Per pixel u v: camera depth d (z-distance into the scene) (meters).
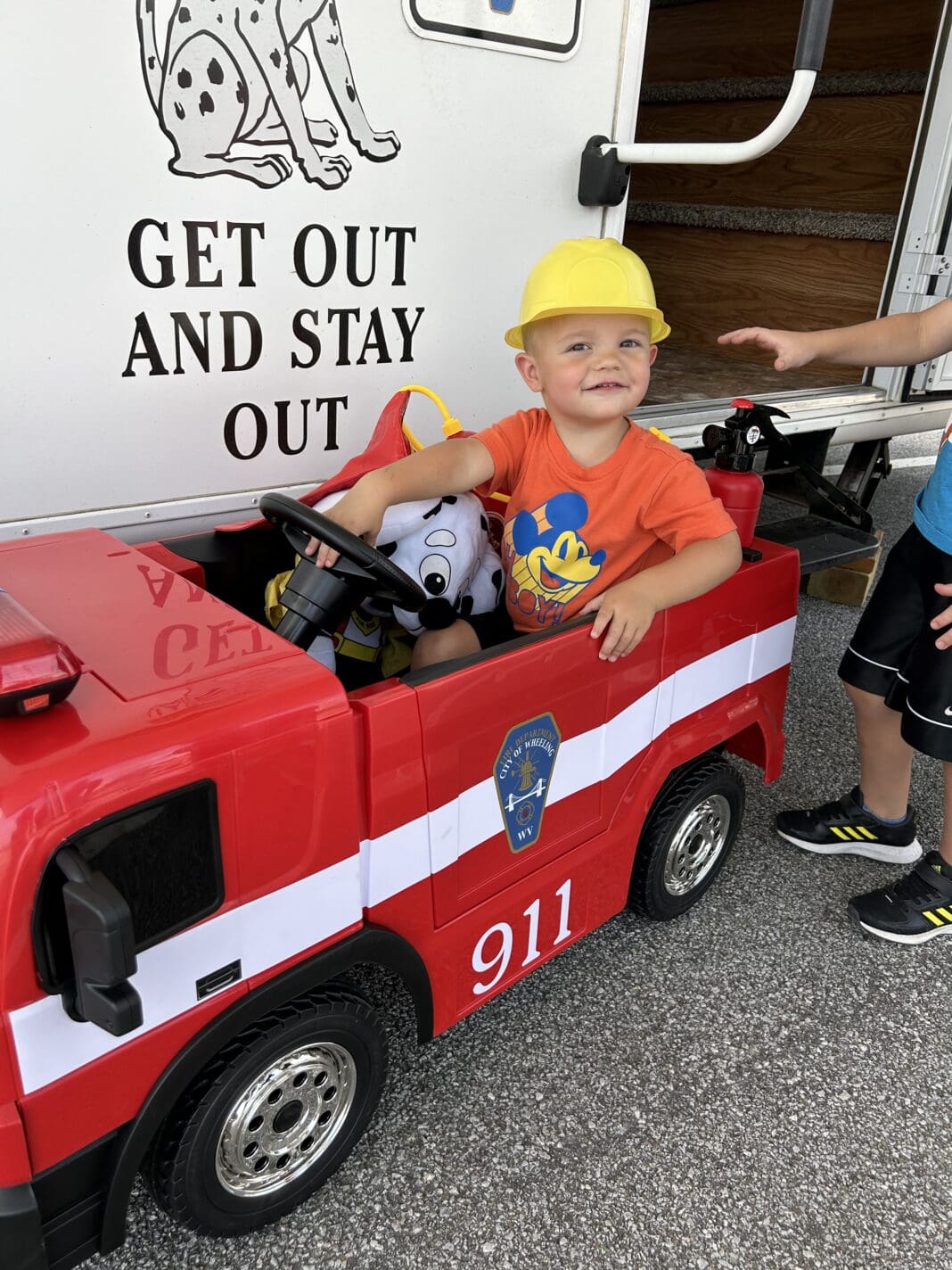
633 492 1.85
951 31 3.39
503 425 1.92
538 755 1.67
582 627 1.68
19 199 1.60
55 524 1.82
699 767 2.17
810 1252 1.54
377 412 2.18
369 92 1.92
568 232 2.35
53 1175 1.17
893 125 3.96
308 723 1.25
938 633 2.02
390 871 1.46
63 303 1.69
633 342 1.78
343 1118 1.57
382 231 2.04
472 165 2.12
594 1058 1.88
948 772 2.13
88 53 1.59
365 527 1.67
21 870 1.02
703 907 2.32
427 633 1.87
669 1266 1.51
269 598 1.90
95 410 1.79
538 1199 1.60
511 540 1.94
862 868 2.50
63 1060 1.13
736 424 2.15
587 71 2.23
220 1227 1.45
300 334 1.99
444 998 1.67
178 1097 1.33
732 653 2.09
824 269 4.25
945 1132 1.77
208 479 1.97
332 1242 1.52
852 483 4.35
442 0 1.94
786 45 4.39
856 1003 2.05
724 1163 1.68
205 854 1.19
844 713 3.25
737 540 1.85
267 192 1.85
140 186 1.70
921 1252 1.55
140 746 1.11
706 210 4.62
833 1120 1.78
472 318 2.26
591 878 1.92
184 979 1.23
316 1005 1.43
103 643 1.32
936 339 2.09
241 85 1.75
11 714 1.11
